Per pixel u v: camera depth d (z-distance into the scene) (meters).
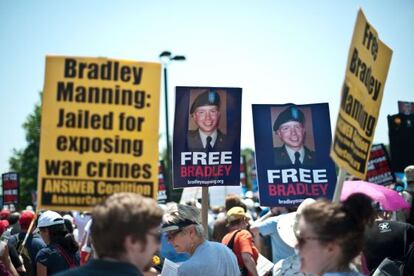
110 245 2.42
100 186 3.29
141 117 3.35
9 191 15.45
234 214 6.02
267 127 5.54
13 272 6.19
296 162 5.49
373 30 3.40
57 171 3.26
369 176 8.84
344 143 3.16
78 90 3.31
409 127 7.95
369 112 3.46
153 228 2.46
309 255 2.59
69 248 5.72
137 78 3.36
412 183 7.23
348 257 2.58
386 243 4.98
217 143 5.30
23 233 7.30
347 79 3.14
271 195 5.48
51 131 3.27
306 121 5.49
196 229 4.29
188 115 5.27
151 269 3.80
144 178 3.32
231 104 5.32
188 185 5.24
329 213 2.55
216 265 4.21
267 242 6.87
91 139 3.30
